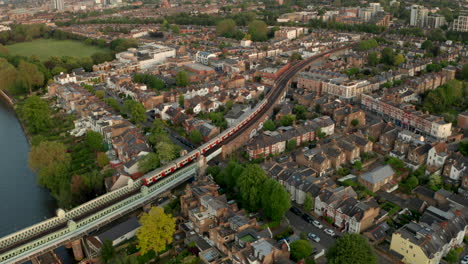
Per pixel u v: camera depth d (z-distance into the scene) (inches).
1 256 7529.5
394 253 7755.9
